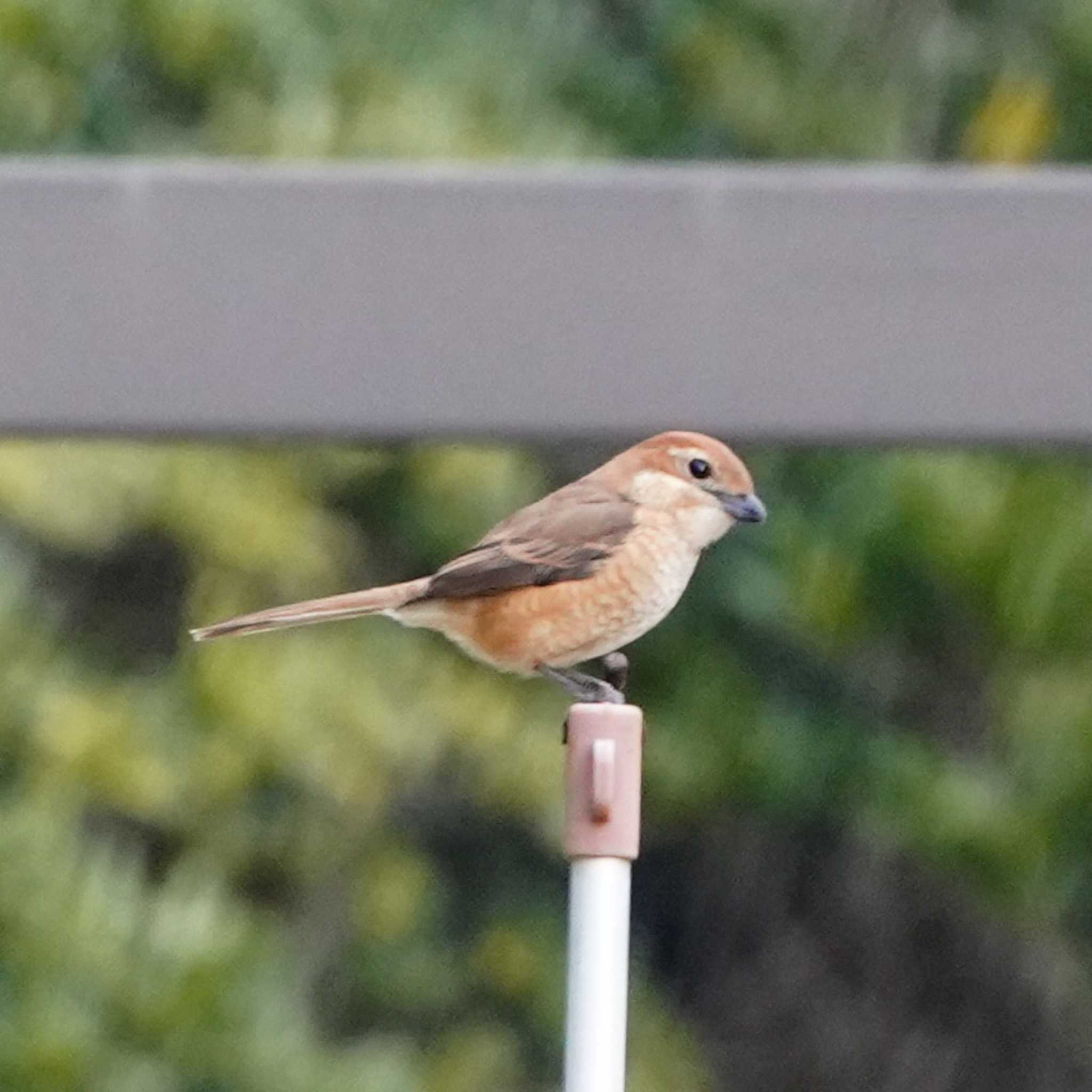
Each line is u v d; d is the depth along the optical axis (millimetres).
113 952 11578
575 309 5691
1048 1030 15953
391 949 14930
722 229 5691
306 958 14359
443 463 13758
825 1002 16844
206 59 12797
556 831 14703
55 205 5688
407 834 15531
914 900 16578
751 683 14445
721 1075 16969
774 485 13414
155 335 5688
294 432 5695
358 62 13211
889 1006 16641
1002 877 12586
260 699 12758
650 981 17000
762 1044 16953
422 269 5699
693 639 14461
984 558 11430
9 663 12391
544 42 14422
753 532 14164
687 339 5688
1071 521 11375
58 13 12609
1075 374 5672
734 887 17078
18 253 5684
